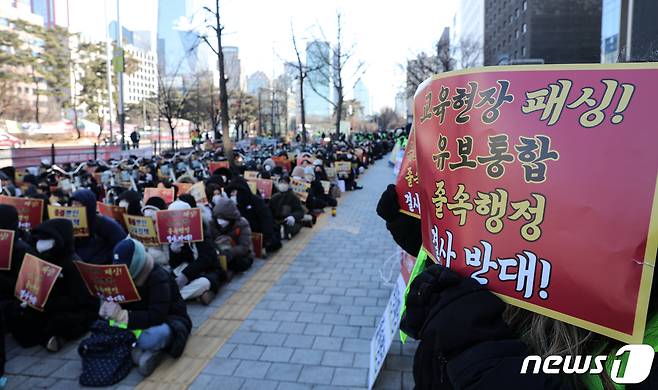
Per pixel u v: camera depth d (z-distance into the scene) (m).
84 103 48.66
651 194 1.09
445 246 1.45
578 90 1.23
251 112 54.97
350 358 4.15
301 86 26.72
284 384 3.74
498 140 1.32
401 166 2.31
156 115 49.66
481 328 1.27
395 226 2.32
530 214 1.26
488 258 1.33
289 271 6.70
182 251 5.60
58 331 4.38
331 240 8.62
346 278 6.39
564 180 1.21
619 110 1.16
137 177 12.02
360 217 10.92
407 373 3.87
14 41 38.66
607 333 1.14
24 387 3.75
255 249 7.32
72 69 45.00
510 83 1.32
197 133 34.12
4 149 16.97
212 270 5.74
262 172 10.76
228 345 4.41
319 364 4.05
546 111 1.26
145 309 3.98
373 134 43.31
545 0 51.91
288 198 9.02
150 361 3.86
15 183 9.82
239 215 6.62
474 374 1.23
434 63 36.84
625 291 1.11
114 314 3.77
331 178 14.84
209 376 3.86
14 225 4.85
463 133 1.39
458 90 1.42
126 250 3.87
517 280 1.28
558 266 1.21
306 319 5.00
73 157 19.81
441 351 1.33
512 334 1.31
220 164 13.84
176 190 9.04
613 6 26.91
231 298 5.62
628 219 1.11
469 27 81.50
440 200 1.48
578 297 1.18
